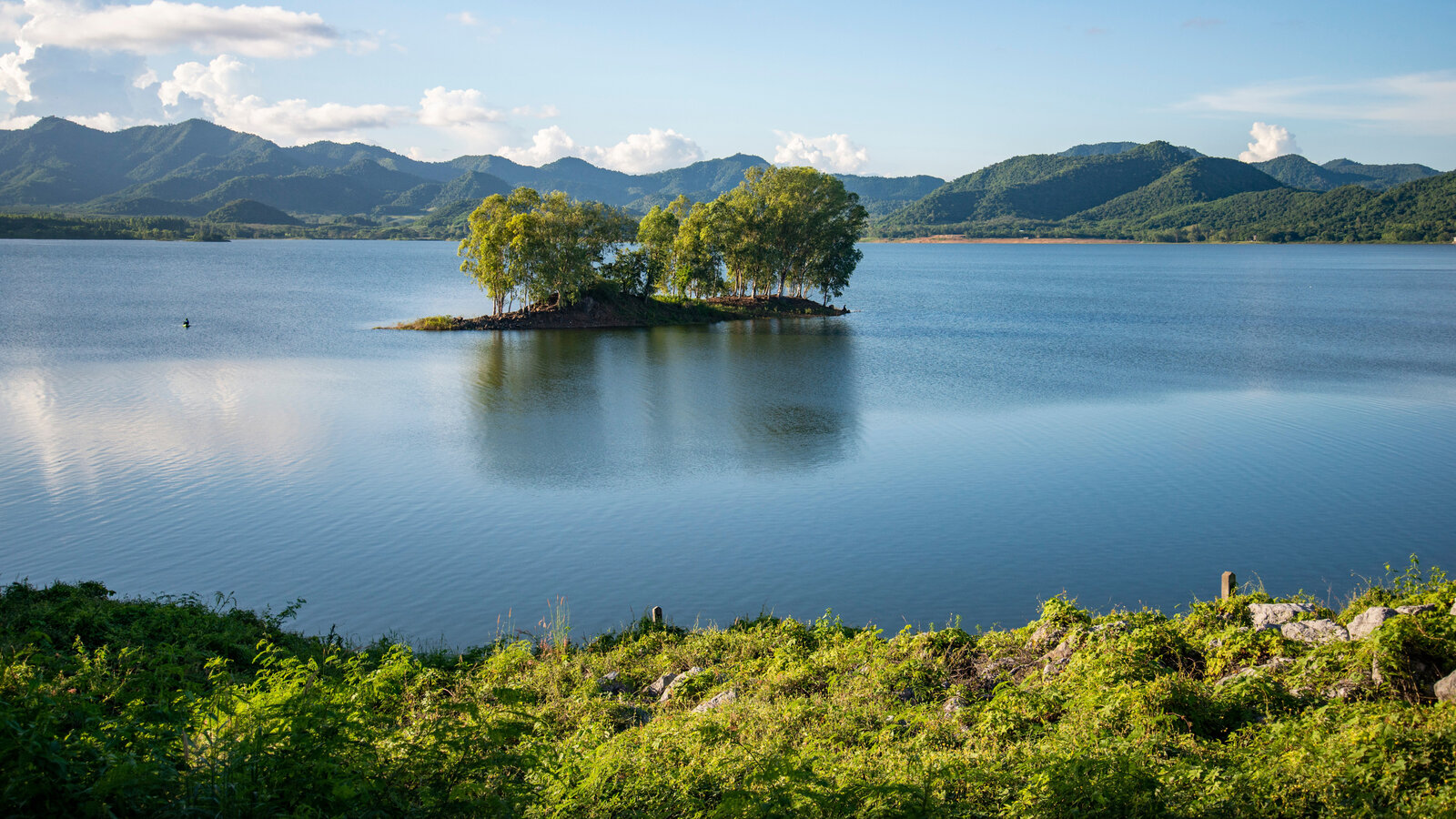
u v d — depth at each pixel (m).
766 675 15.70
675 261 108.50
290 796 8.23
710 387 57.31
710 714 13.19
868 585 25.25
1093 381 59.84
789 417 47.81
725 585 25.20
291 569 26.08
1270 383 58.88
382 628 22.28
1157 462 38.28
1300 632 14.00
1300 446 41.22
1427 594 14.96
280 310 107.69
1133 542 28.48
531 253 90.25
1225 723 11.48
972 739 11.53
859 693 13.91
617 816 9.55
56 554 26.97
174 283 153.00
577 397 53.38
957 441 42.22
